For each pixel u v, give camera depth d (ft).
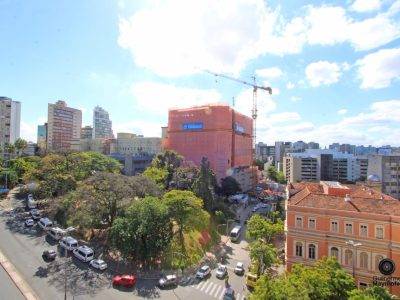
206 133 365.40
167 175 254.06
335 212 124.98
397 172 290.76
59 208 182.70
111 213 174.19
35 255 149.69
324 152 552.41
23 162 316.40
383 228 116.47
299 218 132.16
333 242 124.67
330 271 93.30
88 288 121.08
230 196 325.83
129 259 145.07
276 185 433.07
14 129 483.92
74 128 604.08
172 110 395.34
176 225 184.75
